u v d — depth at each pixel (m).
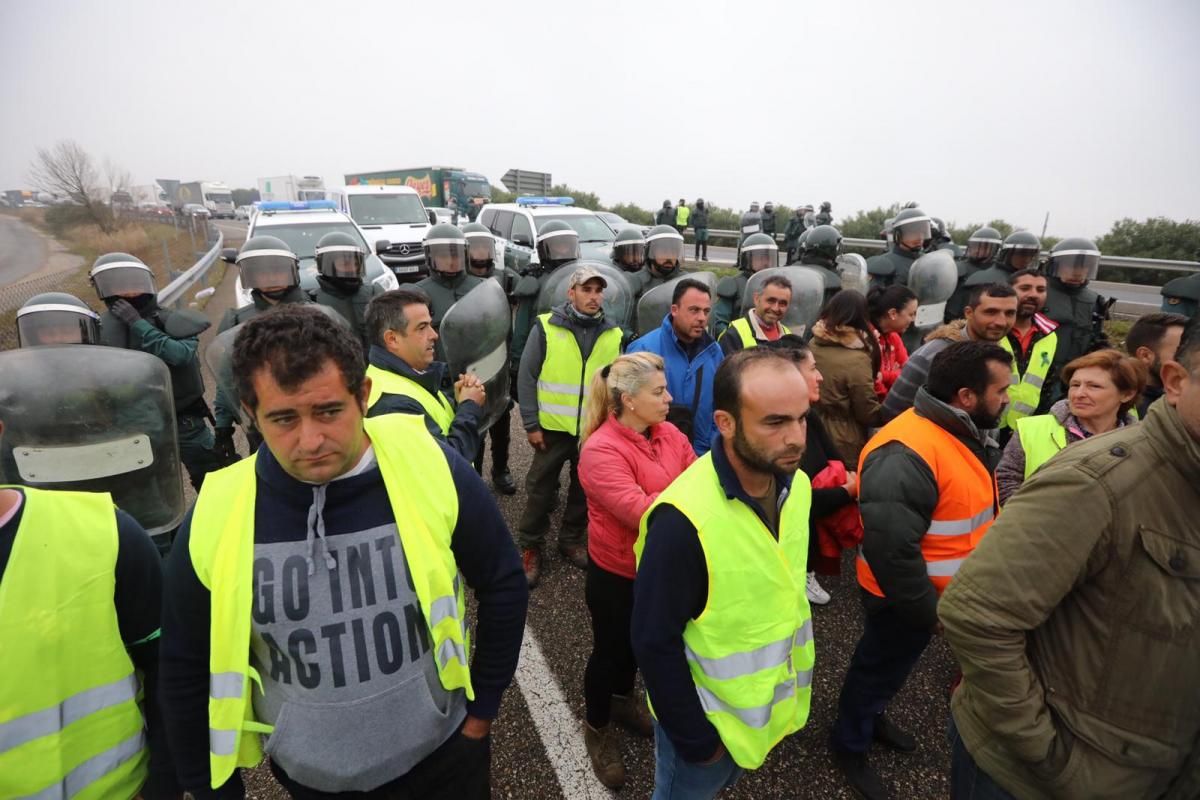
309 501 1.14
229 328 3.75
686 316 2.88
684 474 1.52
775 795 2.16
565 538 3.60
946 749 2.37
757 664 1.44
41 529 1.12
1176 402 1.07
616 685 2.17
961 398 1.89
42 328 2.46
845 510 2.32
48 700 1.12
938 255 5.41
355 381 1.09
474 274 4.93
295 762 1.19
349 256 4.20
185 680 1.18
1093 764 1.17
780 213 23.58
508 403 4.04
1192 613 1.07
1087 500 1.10
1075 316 4.36
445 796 1.39
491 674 1.42
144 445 2.40
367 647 1.17
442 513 1.26
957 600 1.25
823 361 3.05
